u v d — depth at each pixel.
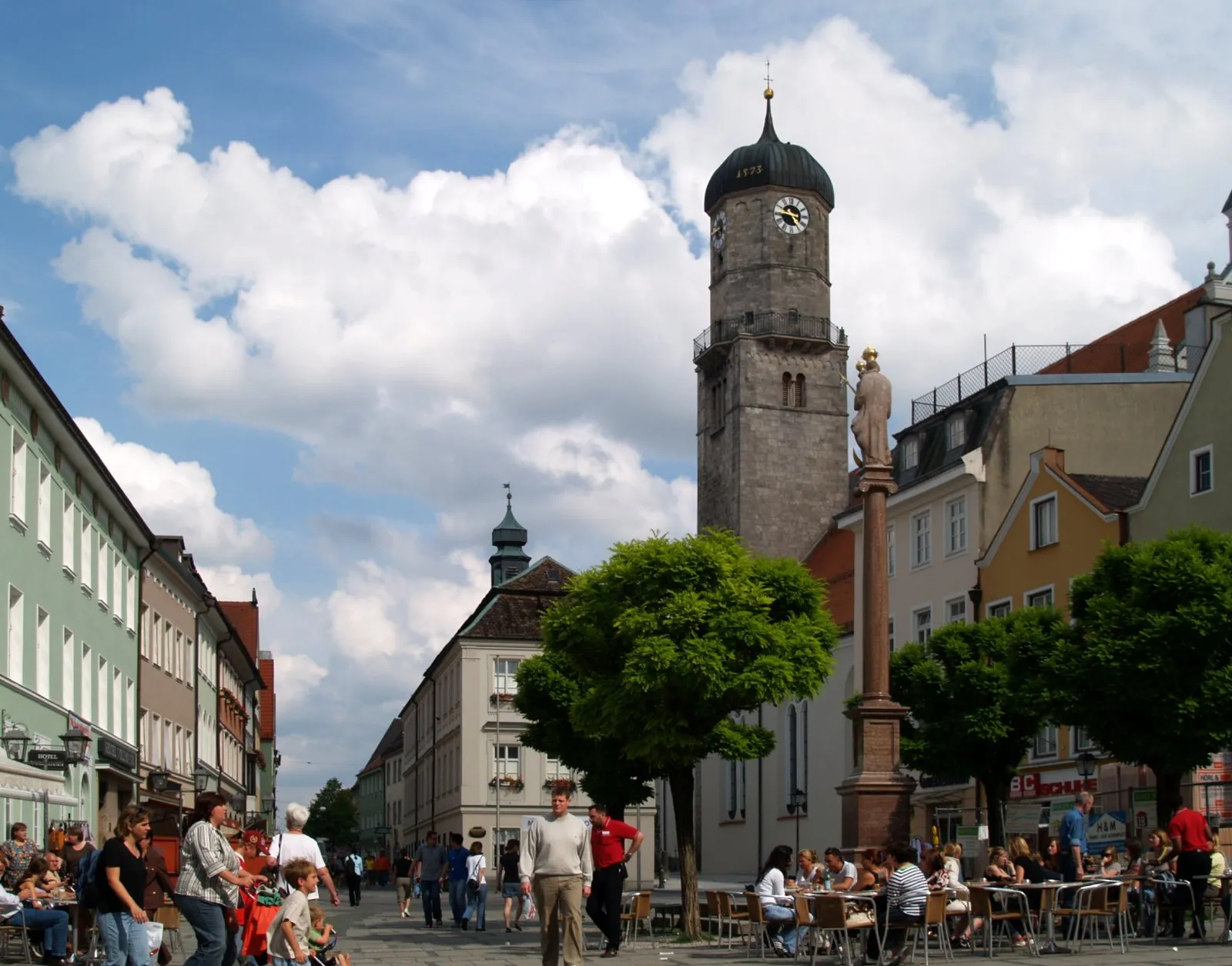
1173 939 25.30
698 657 30.88
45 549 39.34
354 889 60.31
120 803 50.75
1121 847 34.97
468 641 90.44
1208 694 31.34
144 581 55.47
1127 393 59.78
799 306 92.81
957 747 41.00
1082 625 33.66
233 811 85.81
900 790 31.91
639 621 31.64
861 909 23.47
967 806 55.31
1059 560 51.47
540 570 94.31
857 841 31.69
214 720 76.69
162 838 32.97
